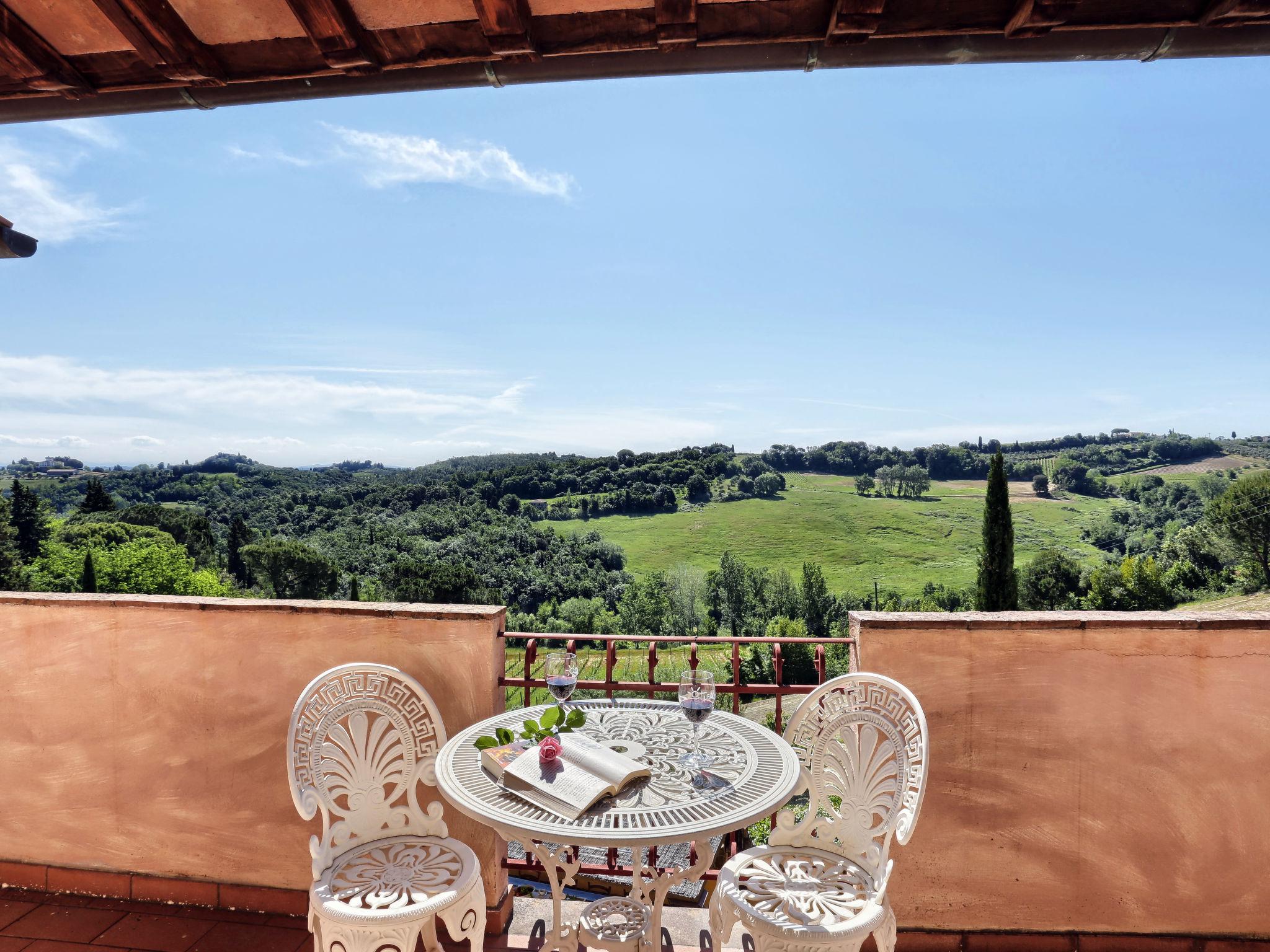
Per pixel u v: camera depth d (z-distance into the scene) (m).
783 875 1.75
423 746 2.01
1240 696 2.08
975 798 2.15
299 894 2.33
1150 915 2.13
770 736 1.84
